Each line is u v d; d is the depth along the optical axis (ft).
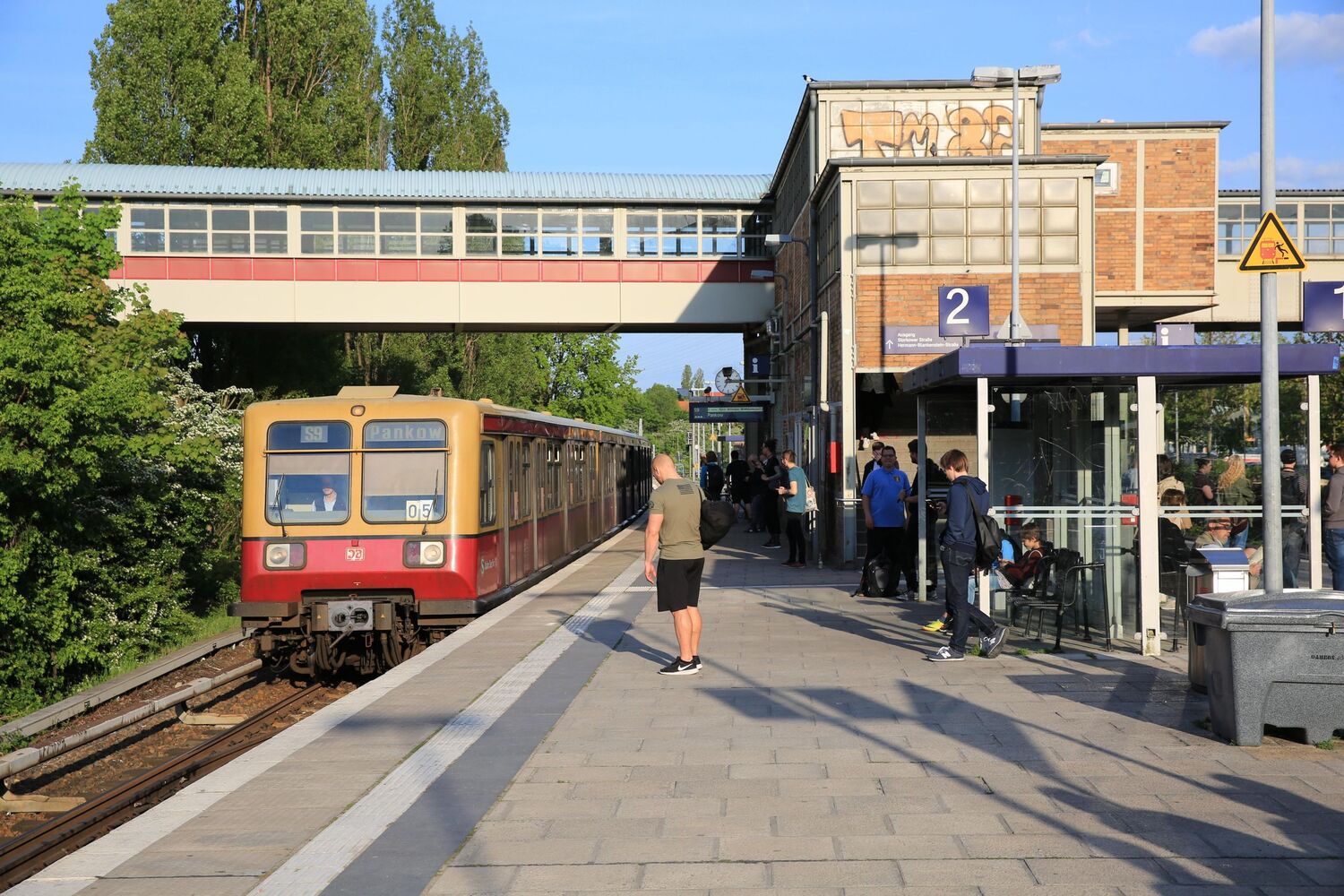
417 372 161.48
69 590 57.98
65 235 61.36
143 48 129.70
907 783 22.30
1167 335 53.62
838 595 54.24
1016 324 61.21
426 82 171.42
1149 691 30.71
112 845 19.27
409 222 119.34
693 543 34.42
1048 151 93.40
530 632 43.70
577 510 79.56
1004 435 42.22
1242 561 35.24
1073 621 39.19
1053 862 17.83
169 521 66.90
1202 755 24.08
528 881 17.37
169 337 66.13
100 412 52.95
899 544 52.54
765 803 21.15
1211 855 18.08
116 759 39.22
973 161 69.10
